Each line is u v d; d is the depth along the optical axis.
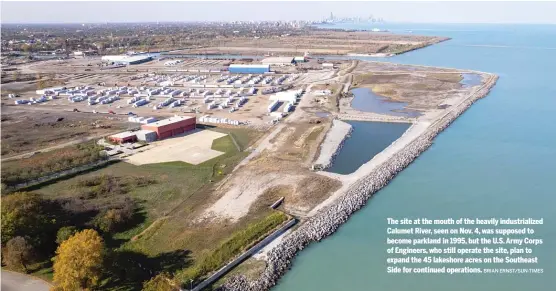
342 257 48.81
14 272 44.97
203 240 51.28
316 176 69.69
